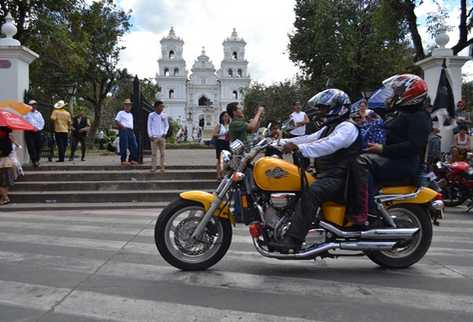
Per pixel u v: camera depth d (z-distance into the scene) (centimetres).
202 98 11356
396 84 547
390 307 420
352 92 2691
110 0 3531
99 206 1030
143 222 841
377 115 758
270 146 508
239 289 466
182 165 1298
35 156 1239
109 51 3575
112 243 664
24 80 1316
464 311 412
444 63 1257
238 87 11200
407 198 533
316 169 523
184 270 525
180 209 522
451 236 733
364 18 2481
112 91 4656
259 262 567
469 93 4375
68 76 3244
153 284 479
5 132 1045
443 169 1005
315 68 3241
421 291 464
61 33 2253
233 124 977
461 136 1097
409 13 1689
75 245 651
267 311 409
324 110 515
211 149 2891
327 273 525
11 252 610
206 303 427
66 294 448
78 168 1252
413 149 528
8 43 1270
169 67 11162
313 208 489
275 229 492
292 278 504
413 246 545
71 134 1559
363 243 504
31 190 1128
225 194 516
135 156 1334
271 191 495
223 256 541
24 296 443
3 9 2147
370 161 531
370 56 2573
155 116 1215
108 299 435
